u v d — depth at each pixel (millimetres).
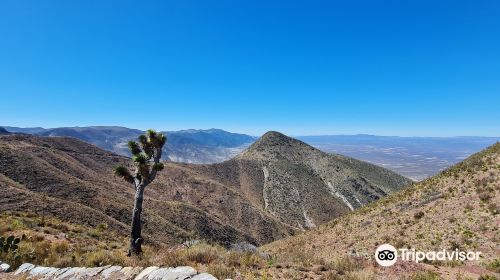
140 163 19938
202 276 9914
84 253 17719
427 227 26906
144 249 20641
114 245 25422
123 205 76750
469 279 12969
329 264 13227
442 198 31047
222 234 100062
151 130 20469
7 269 14859
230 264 12305
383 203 38781
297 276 11242
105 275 11938
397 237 27359
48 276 13133
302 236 42188
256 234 121375
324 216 157375
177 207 100688
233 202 141375
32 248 17203
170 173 155125
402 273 12625
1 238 16953
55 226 28141
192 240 15766
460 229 24281
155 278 10547
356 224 35750
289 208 161750
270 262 12789
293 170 196875
